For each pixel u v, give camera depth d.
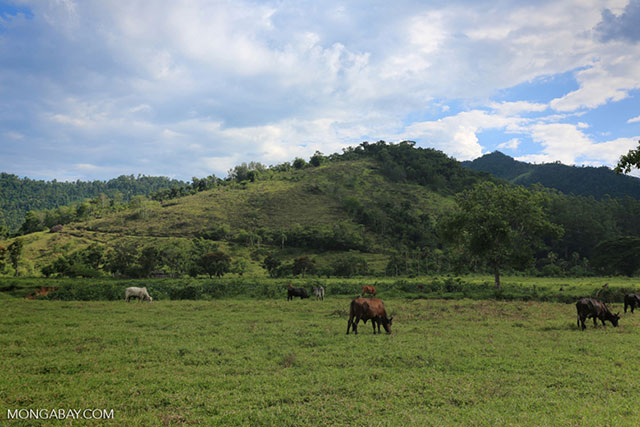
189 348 12.04
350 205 158.00
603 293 33.50
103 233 142.62
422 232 135.88
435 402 7.66
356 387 8.45
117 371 9.57
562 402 7.68
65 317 19.50
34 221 177.88
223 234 135.62
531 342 13.59
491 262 45.34
